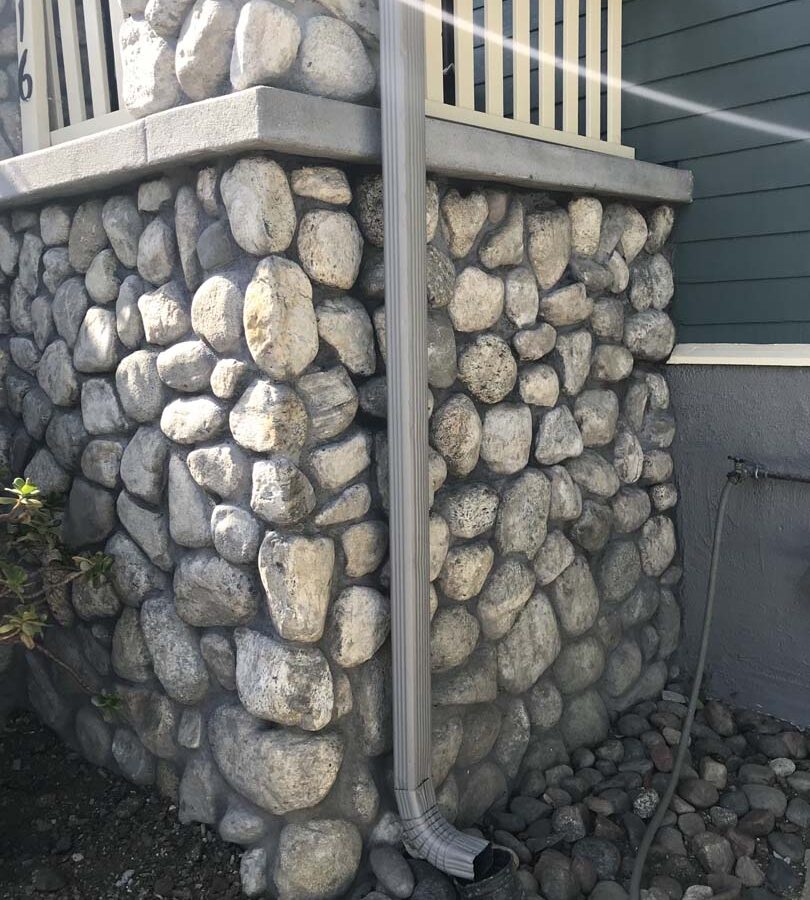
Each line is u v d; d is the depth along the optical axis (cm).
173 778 259
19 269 286
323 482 220
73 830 257
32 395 284
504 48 358
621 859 252
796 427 294
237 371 216
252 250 210
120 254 249
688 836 260
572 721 297
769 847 260
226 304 216
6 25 298
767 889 246
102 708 260
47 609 285
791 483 297
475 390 257
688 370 319
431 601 249
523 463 273
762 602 309
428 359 241
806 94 283
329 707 224
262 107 194
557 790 278
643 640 321
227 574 227
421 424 222
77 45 267
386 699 237
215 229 218
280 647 220
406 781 230
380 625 232
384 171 213
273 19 200
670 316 323
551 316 277
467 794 264
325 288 221
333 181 217
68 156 244
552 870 241
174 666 246
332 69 212
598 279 289
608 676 311
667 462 321
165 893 236
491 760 273
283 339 209
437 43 248
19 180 262
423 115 214
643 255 313
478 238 255
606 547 306
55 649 288
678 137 313
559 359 284
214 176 217
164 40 218
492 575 266
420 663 228
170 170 229
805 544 296
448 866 226
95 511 263
